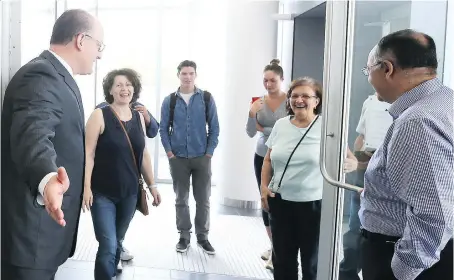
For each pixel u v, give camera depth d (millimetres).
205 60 5496
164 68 5691
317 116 2008
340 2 1796
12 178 1229
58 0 1933
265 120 2889
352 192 1947
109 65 5105
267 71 2854
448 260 1177
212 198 5020
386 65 1216
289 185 1976
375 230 1287
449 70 1623
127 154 2146
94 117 2086
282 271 2027
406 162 1101
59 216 988
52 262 1305
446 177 1077
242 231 3801
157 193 2420
